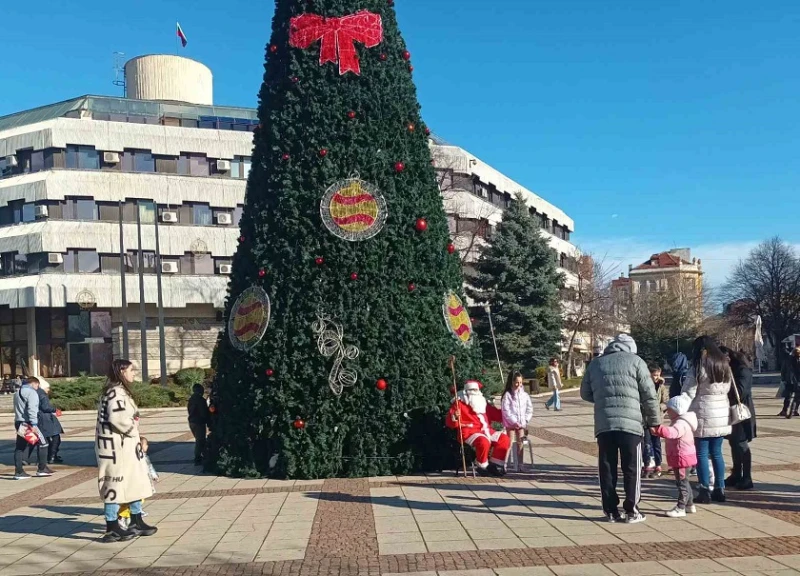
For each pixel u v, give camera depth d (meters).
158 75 51.25
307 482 9.22
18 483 10.86
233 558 5.86
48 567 5.85
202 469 10.88
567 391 31.59
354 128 10.10
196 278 43.28
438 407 9.84
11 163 42.31
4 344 43.81
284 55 10.52
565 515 7.01
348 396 9.52
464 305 10.94
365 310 9.69
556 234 64.00
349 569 5.44
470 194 43.00
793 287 54.62
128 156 43.19
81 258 41.56
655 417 6.62
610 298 46.50
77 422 23.45
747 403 8.19
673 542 5.94
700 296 59.41
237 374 9.91
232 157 45.12
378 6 10.66
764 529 6.30
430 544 6.07
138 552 6.21
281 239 9.88
